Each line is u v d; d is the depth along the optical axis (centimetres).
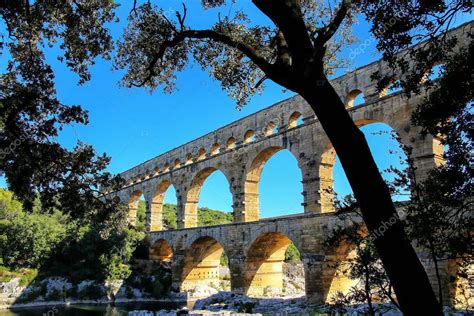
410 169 1394
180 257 6350
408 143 3384
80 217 2222
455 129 1380
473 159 1345
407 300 966
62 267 6931
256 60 1180
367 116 3759
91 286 6569
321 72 1062
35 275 6569
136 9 1748
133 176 8519
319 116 1067
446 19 1283
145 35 1814
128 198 8362
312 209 4144
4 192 7956
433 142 3241
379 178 1025
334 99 1055
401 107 3494
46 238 6950
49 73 1994
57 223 7500
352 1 1147
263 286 4925
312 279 3944
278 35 1219
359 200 1024
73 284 6644
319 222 3956
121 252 6981
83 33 1941
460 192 1339
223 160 5616
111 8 1955
